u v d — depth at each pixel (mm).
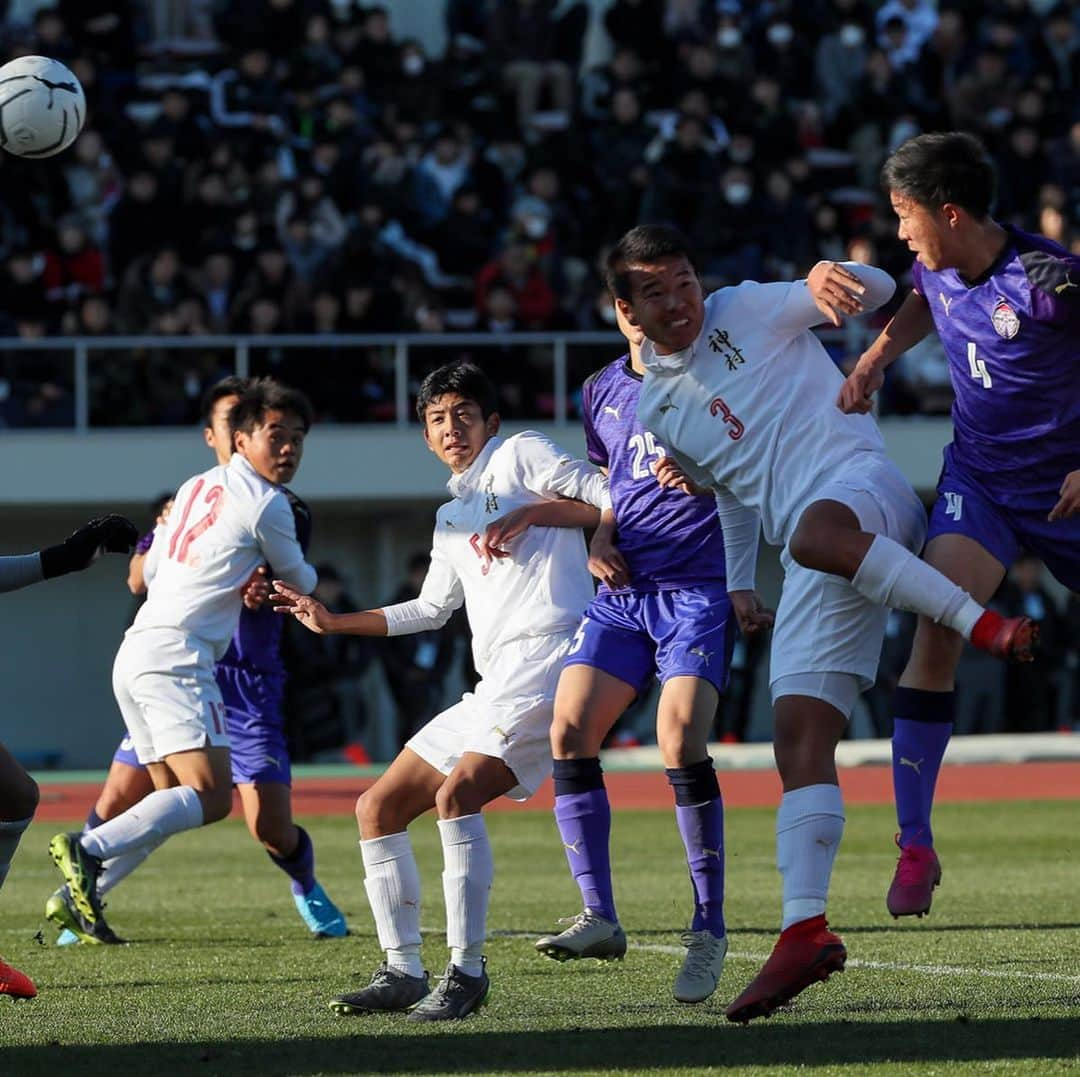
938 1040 15516
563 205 70750
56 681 72062
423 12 88188
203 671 24297
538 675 18969
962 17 79000
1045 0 87438
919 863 17672
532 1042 15797
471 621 19656
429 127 75750
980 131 75688
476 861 17703
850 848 36250
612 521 19750
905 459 65688
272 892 31094
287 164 72375
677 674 19078
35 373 64875
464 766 18062
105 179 70625
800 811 15992
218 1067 14750
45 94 23188
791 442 16891
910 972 19938
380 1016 17594
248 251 66125
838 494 16188
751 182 69375
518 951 22625
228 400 25984
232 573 24516
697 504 19453
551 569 19453
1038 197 72125
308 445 65500
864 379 16953
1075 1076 13867
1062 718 64188
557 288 67375
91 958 22750
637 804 48375
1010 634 15117
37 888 32406
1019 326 17016
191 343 64438
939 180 16797
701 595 19422
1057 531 17766
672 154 68625
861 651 16438
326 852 37750
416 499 66688
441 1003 17359
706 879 18484
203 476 25203
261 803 24828
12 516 70062
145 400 64750
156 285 65125
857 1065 14430
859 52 78812
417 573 62531
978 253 17047
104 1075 14430
